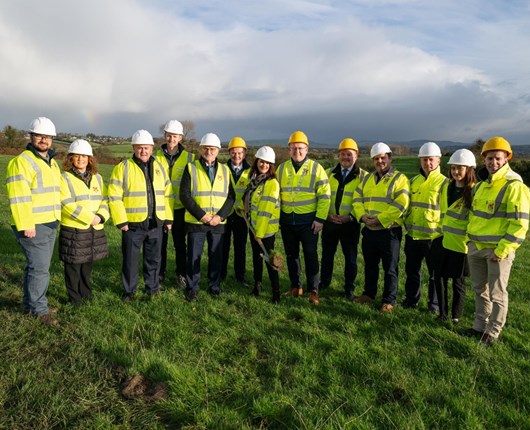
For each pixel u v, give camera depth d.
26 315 5.33
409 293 6.54
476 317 5.37
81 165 5.79
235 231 7.62
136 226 6.18
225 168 6.64
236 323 5.53
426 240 6.25
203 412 3.50
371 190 6.41
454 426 3.47
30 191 5.09
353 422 3.41
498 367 4.41
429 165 6.25
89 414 3.55
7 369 4.13
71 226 5.71
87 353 4.49
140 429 3.36
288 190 6.58
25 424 3.37
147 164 6.29
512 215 4.77
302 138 6.48
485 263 5.21
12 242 9.69
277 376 4.20
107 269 7.91
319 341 4.99
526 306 6.88
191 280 6.43
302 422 3.36
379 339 5.14
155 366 4.23
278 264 6.20
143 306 5.96
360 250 11.85
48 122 5.25
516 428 3.46
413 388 3.98
